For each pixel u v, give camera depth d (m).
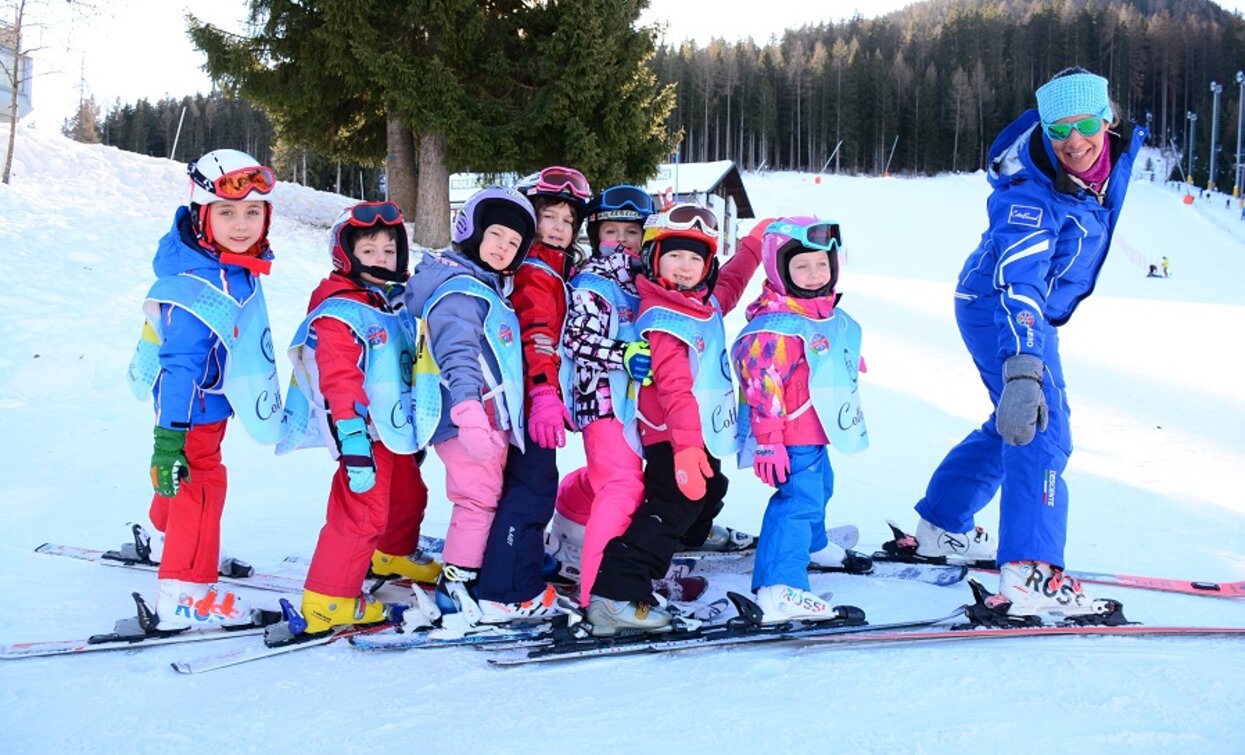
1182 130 118.50
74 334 8.46
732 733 2.40
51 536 4.23
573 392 3.31
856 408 3.32
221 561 3.67
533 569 3.20
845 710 2.52
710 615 3.32
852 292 19.69
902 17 159.88
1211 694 2.59
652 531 3.11
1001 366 3.60
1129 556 4.16
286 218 15.42
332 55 15.66
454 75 16.17
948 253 43.88
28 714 2.58
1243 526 4.67
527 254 3.36
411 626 3.14
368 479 2.98
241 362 3.13
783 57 119.00
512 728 2.46
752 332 3.28
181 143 82.25
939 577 3.77
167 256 3.07
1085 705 2.53
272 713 2.58
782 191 70.75
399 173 17.95
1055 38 120.25
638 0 16.50
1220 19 161.25
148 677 2.82
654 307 3.16
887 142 102.56
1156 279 32.91
